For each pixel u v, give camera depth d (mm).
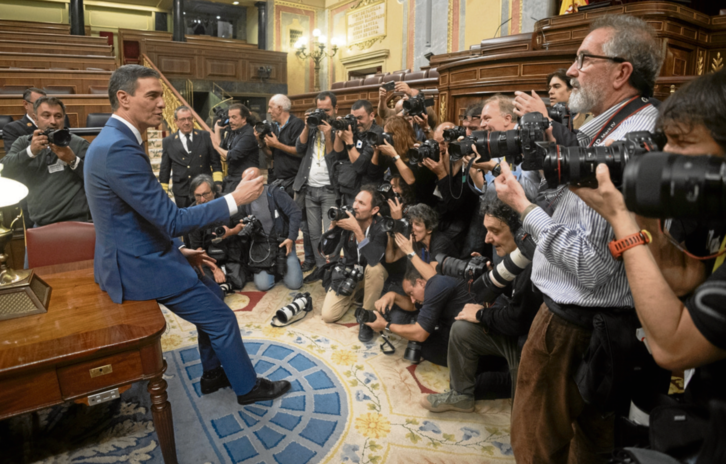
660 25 4301
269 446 1764
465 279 2029
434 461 1688
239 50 11523
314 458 1702
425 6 9258
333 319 2814
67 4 13367
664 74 4375
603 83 1213
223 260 3342
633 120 1183
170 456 1595
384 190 2436
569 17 4863
